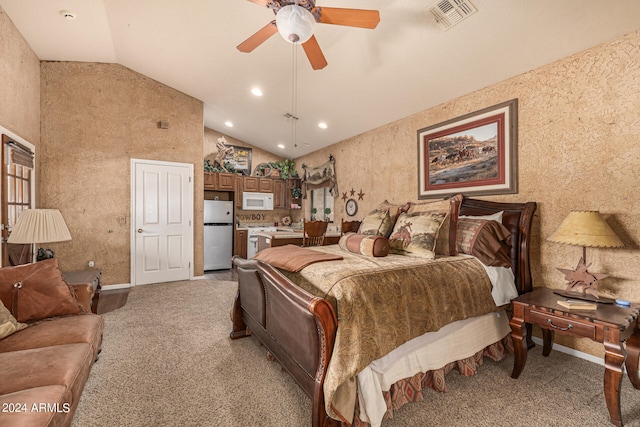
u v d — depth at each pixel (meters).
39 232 2.44
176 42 3.50
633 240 2.11
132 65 4.32
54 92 4.04
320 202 6.45
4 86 2.92
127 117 4.47
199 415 1.66
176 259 4.86
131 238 4.49
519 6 2.12
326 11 1.87
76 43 3.70
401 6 2.38
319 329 1.46
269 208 6.82
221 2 2.76
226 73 4.02
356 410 1.51
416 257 2.39
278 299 1.84
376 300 1.63
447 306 1.93
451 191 3.38
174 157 4.82
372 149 4.62
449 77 3.02
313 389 1.50
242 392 1.88
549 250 2.57
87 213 4.22
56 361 1.38
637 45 2.07
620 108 2.15
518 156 2.79
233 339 2.63
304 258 2.15
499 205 2.81
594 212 2.05
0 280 1.84
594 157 2.29
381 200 4.43
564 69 2.46
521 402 1.79
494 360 2.31
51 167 4.02
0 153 2.79
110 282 4.36
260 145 7.08
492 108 2.97
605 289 2.25
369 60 3.11
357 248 2.57
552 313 1.89
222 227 6.20
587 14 2.05
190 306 3.56
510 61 2.62
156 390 1.88
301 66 3.53
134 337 2.67
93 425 1.56
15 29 3.20
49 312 1.92
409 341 1.77
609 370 1.63
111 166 4.36
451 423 1.61
